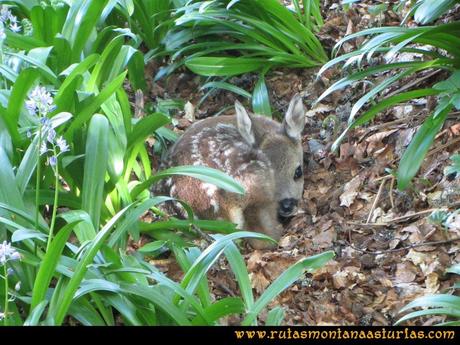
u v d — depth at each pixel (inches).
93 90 311.1
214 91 407.2
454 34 313.7
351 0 358.0
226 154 331.9
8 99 291.0
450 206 303.7
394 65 323.3
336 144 315.9
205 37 416.8
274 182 331.0
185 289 238.1
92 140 279.6
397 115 352.8
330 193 340.8
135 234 282.2
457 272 253.6
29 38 338.0
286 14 384.5
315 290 288.0
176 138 361.1
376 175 334.3
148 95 406.0
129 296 240.1
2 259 214.1
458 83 301.4
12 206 254.8
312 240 314.7
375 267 292.8
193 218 299.3
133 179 355.6
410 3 397.4
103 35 366.0
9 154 273.9
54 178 291.1
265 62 393.4
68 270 234.2
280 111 392.2
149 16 406.9
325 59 398.6
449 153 322.7
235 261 247.9
